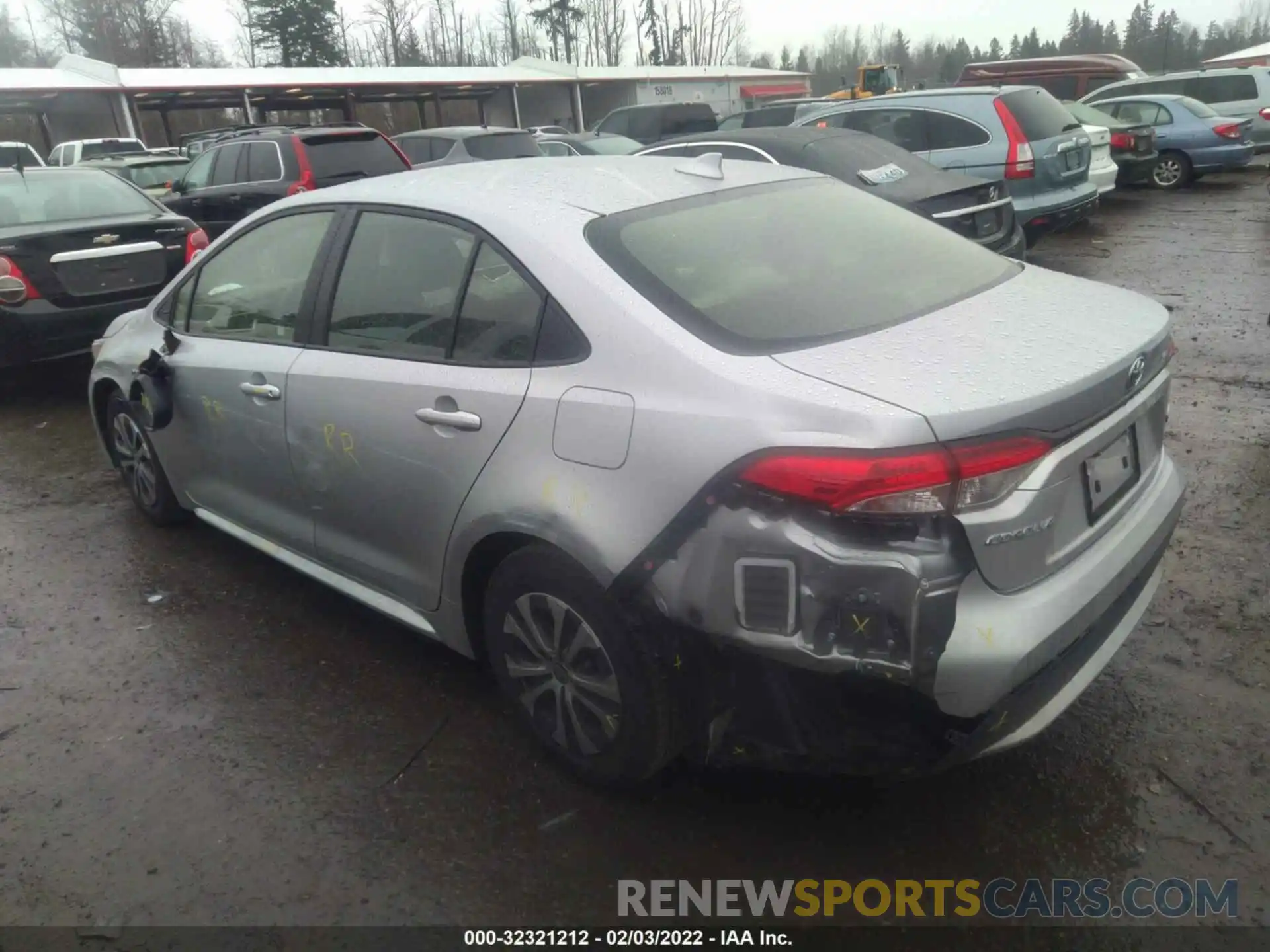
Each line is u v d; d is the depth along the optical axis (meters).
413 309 3.05
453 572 2.95
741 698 2.34
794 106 16.97
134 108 26.41
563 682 2.75
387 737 3.10
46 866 2.62
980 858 2.54
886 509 2.07
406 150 14.73
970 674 2.15
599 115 34.84
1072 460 2.30
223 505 4.06
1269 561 3.85
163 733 3.17
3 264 6.28
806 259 2.89
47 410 6.86
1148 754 2.86
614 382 2.47
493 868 2.57
